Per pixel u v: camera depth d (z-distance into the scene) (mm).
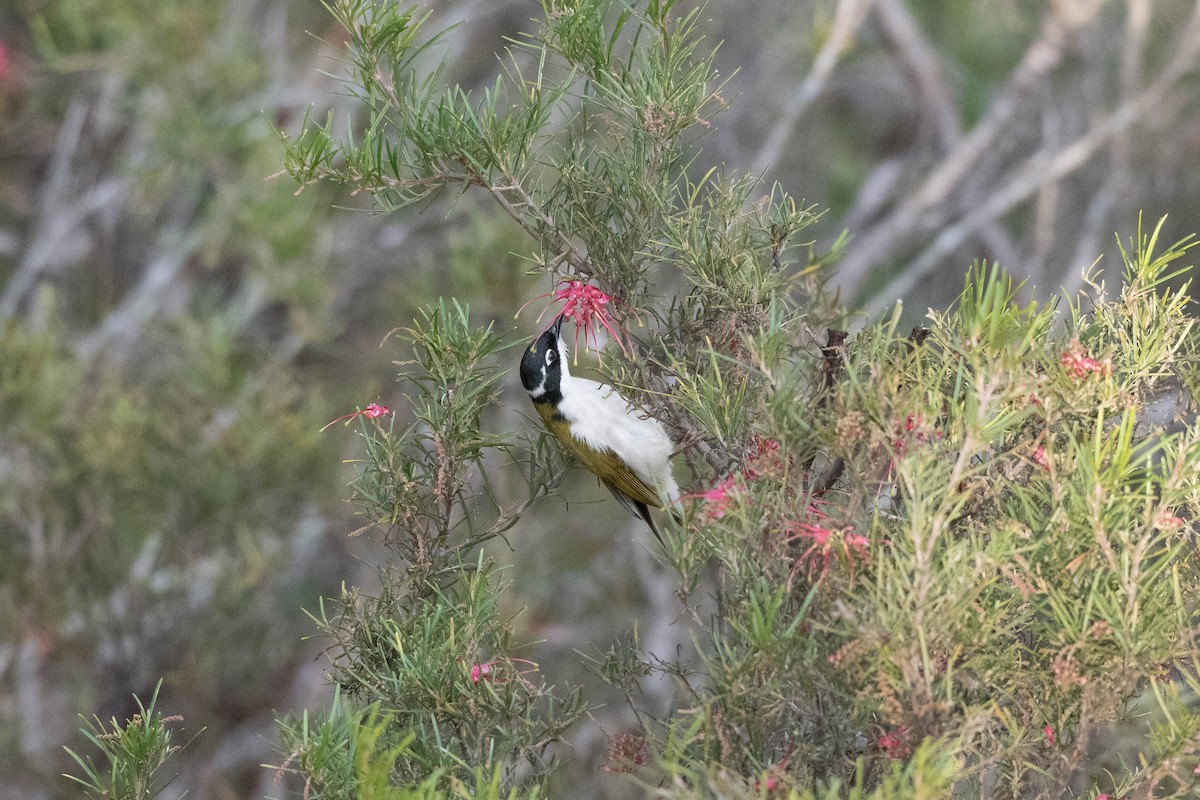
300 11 17984
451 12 17141
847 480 5164
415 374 6172
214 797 14227
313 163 5953
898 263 18625
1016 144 19297
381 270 17188
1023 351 4590
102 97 16578
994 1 19500
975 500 4938
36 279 16812
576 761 8594
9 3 16125
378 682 5539
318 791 4727
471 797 4191
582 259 6297
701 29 17859
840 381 5023
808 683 4441
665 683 12672
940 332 5094
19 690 14438
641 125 6125
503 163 6168
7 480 13328
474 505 6777
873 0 17781
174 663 14023
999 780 4465
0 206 18484
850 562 4484
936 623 4199
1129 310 5352
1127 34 16000
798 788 4203
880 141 21438
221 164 14430
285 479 13305
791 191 19516
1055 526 4551
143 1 13859
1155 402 5441
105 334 15609
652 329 6410
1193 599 4723
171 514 13500
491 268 12328
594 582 16250
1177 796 4398
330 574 16797
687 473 10117
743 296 5648
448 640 5355
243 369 14320
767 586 4695
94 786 5070
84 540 13391
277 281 13945
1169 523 4414
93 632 13734
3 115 16266
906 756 4105
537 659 15336
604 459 10297
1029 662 4617
